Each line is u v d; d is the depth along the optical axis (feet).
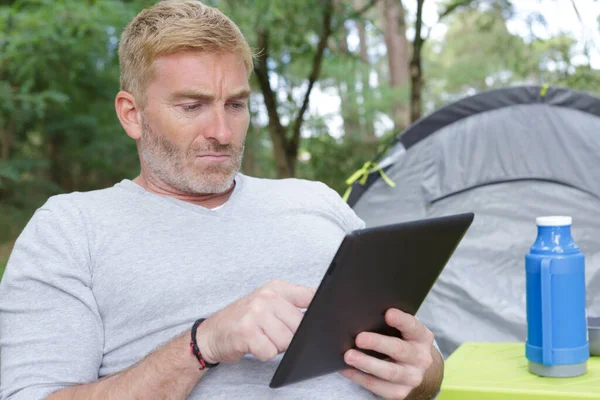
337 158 20.01
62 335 4.11
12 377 4.01
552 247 4.80
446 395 4.68
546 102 8.55
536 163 8.48
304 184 5.16
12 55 16.28
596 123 8.36
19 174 24.00
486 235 8.50
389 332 3.80
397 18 16.71
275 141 16.84
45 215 4.49
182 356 3.67
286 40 15.94
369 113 23.67
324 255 4.73
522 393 4.48
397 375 3.66
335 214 5.12
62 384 3.97
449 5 16.24
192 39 4.45
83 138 26.13
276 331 3.43
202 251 4.45
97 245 4.37
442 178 8.68
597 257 8.16
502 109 8.67
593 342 5.25
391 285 3.54
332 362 3.57
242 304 3.58
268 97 16.52
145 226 4.47
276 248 4.60
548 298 4.75
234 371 4.21
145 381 3.71
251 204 4.77
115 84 22.17
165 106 4.50
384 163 8.78
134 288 4.28
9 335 4.18
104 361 4.29
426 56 51.26
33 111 20.01
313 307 3.15
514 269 8.41
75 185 28.68
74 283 4.25
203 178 4.56
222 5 14.03
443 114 8.77
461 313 8.35
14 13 16.05
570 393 4.38
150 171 4.71
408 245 3.44
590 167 8.30
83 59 18.37
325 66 21.67
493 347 5.74
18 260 4.35
